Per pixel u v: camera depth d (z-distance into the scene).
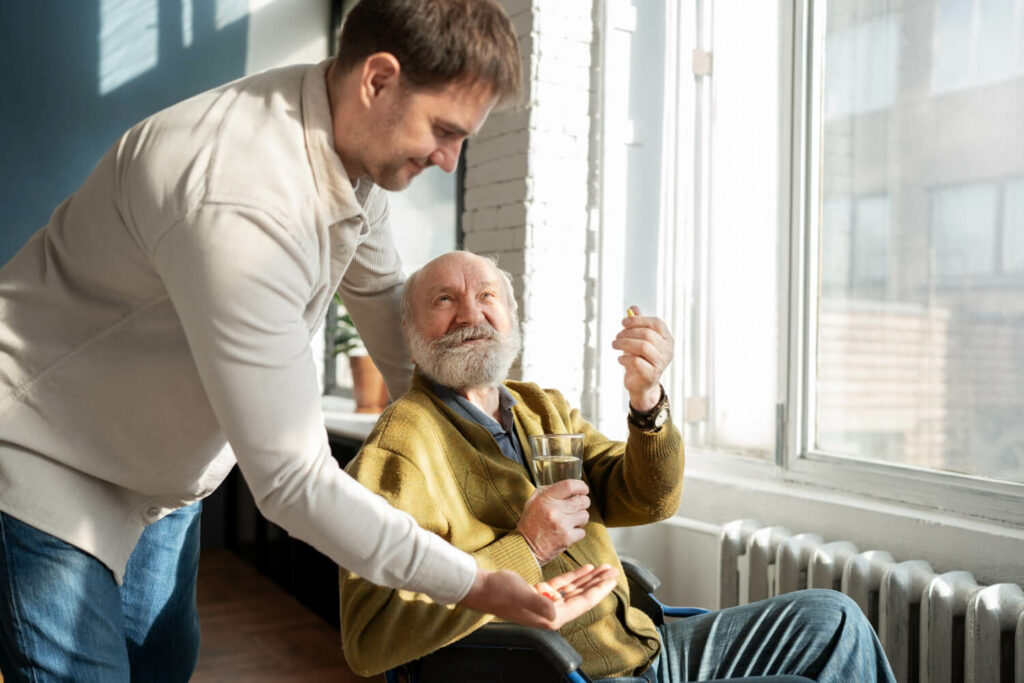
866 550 2.21
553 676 1.40
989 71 2.06
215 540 4.54
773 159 2.73
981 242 2.08
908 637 1.94
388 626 1.34
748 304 2.81
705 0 2.96
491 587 1.04
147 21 4.25
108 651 1.17
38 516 1.11
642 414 1.66
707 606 2.63
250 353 0.94
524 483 1.62
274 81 1.09
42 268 1.16
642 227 2.96
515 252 2.85
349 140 1.05
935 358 2.18
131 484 1.18
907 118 2.25
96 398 1.13
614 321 2.91
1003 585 1.81
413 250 4.08
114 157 1.09
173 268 0.97
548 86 2.82
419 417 1.61
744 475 2.67
